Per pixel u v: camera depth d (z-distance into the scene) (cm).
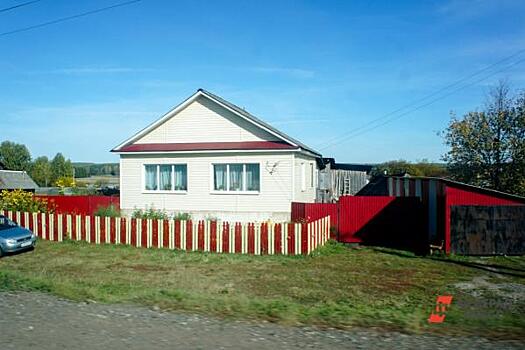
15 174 5128
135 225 1794
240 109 2722
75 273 1302
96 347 588
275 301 870
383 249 1770
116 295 898
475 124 2858
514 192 2666
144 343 602
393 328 677
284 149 2239
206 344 598
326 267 1407
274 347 588
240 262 1480
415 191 2211
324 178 3425
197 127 2484
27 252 1673
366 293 1074
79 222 1892
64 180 4156
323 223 1825
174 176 2448
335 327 679
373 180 3909
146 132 2556
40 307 794
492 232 1616
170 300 845
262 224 1634
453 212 1628
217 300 852
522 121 2656
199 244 1697
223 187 2362
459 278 1257
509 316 830
